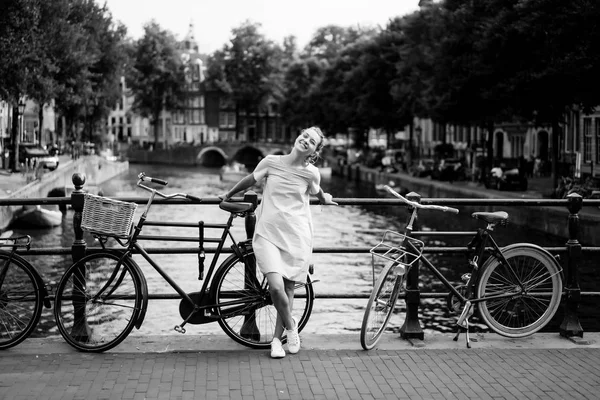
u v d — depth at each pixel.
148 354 6.83
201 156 120.88
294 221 6.79
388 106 70.50
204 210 46.03
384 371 6.46
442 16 41.00
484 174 48.69
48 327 15.12
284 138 136.38
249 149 124.94
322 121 94.25
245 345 7.07
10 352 6.85
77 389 5.93
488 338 7.50
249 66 117.69
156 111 124.25
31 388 5.95
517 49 33.59
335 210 45.78
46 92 39.47
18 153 52.34
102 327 7.11
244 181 6.91
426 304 18.12
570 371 6.52
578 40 30.22
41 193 40.34
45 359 6.66
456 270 21.86
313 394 5.91
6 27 35.59
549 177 53.28
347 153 94.19
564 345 7.30
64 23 43.75
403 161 74.06
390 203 7.38
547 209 30.16
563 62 29.77
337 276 21.81
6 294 7.04
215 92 137.12
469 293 7.32
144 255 6.95
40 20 40.50
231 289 7.02
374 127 74.69
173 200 7.05
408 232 7.27
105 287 6.96
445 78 41.19
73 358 6.70
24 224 34.09
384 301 7.12
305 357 6.80
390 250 7.28
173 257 22.70
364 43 76.38
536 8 30.62
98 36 59.72
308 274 7.07
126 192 61.81
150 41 119.81
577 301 7.53
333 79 88.38
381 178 66.69
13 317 7.09
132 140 150.38
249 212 7.17
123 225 6.80
